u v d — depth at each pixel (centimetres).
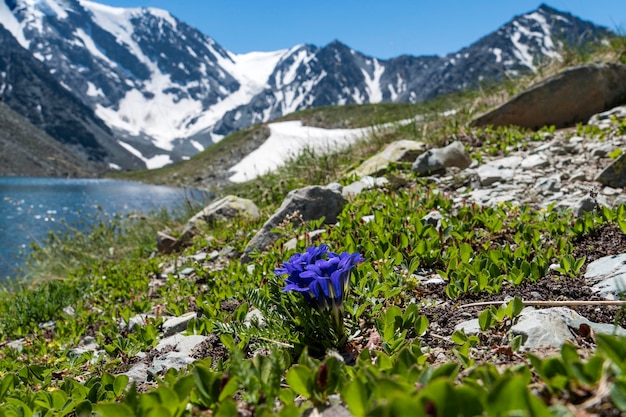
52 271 1037
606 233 444
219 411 157
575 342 248
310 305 273
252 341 321
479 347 262
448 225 502
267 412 157
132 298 620
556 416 130
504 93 1234
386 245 456
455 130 1050
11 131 16412
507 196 659
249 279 490
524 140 947
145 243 1059
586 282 349
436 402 118
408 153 912
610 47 1251
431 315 328
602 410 138
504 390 117
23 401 249
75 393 253
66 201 4400
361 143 1198
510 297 338
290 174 1095
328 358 188
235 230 827
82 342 504
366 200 691
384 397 137
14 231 2208
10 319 655
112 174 14762
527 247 421
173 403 162
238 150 7469
